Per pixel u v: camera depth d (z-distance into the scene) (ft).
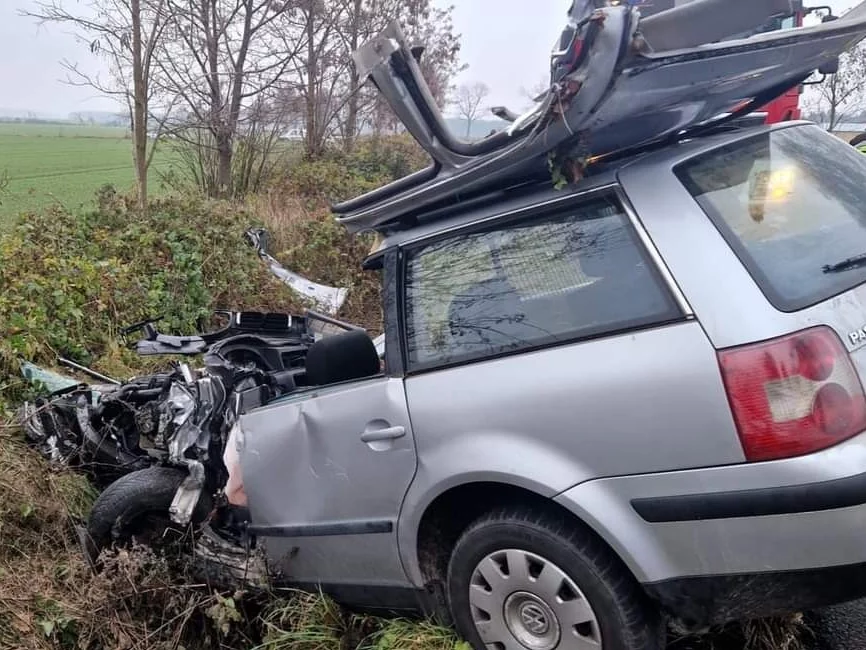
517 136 7.76
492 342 8.22
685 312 7.02
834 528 6.40
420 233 9.33
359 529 9.18
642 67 6.36
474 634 8.45
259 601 10.57
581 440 7.31
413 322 9.00
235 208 30.22
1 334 16.70
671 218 7.43
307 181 39.37
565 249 8.04
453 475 8.03
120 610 10.34
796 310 6.80
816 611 9.53
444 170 8.50
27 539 11.64
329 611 9.80
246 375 12.39
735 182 7.87
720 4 6.12
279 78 37.01
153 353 13.80
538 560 7.75
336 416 9.28
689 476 6.84
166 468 11.68
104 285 20.38
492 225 8.73
